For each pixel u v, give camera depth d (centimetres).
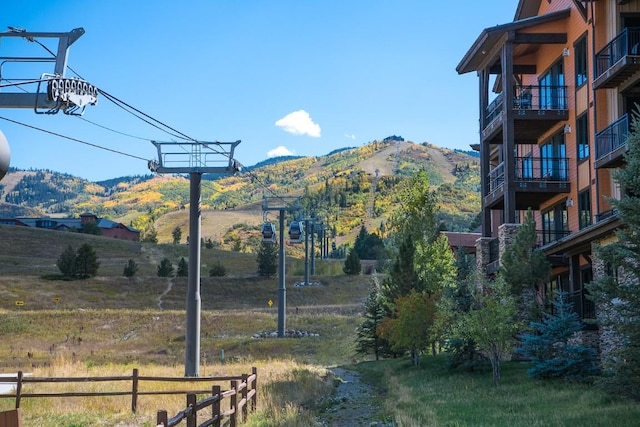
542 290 3669
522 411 1981
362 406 2434
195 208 3212
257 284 9725
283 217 5984
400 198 4553
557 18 3472
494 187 3888
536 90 3888
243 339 5956
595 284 1867
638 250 1809
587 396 2073
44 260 11650
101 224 18225
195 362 3125
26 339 6184
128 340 6272
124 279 9800
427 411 2042
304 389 2633
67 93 1852
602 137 2916
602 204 3050
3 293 8619
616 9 3011
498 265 3522
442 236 4500
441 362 3525
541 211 3825
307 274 9538
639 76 2817
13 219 18350
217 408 1600
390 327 3881
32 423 1881
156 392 2083
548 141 3734
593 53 3134
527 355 2684
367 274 10519
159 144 3181
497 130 3725
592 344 2814
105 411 2097
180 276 10212
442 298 3070
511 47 3516
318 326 6544
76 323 6788
